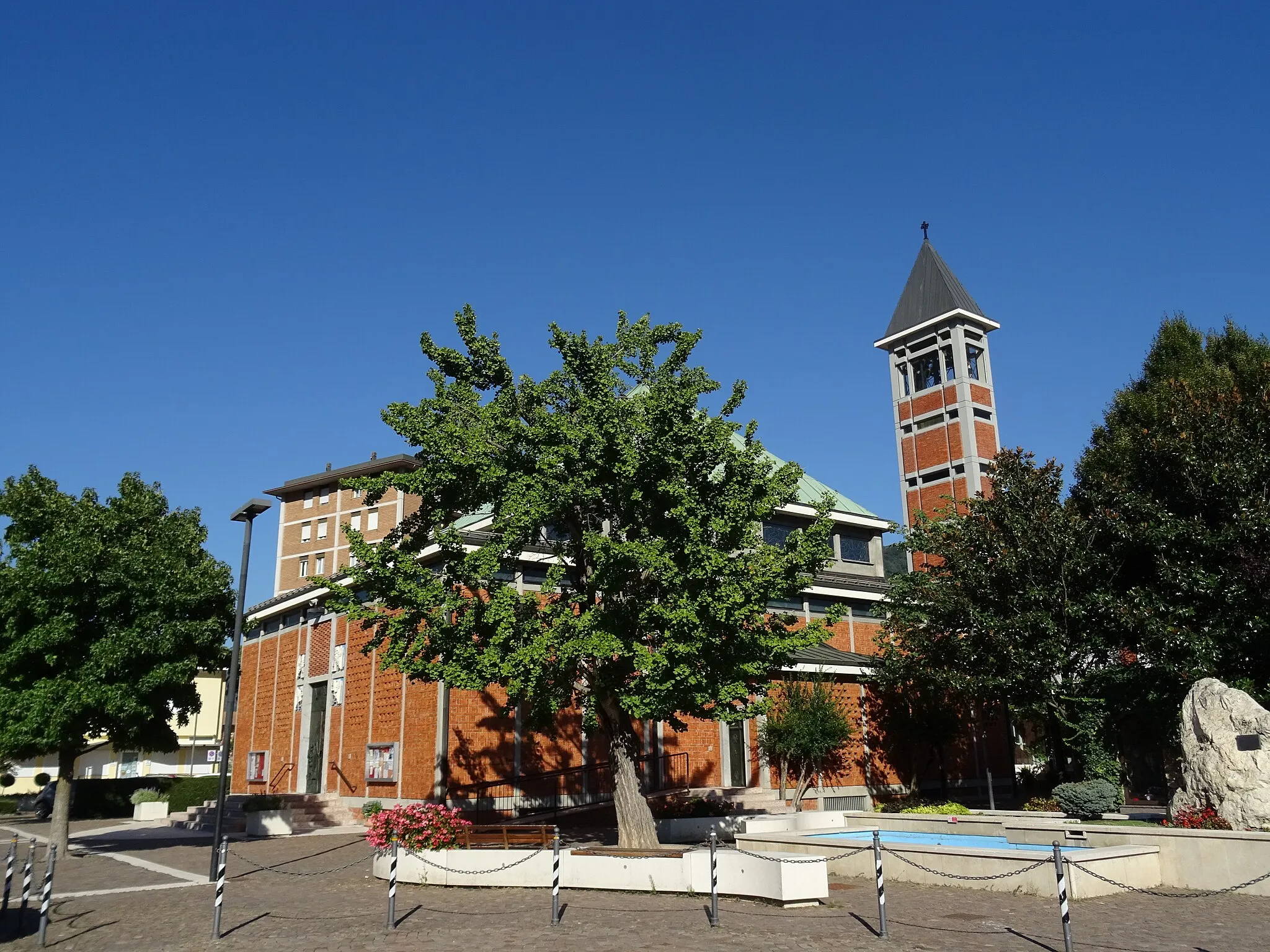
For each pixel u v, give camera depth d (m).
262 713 38.06
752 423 17.97
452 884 16.28
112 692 21.31
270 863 20.45
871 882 16.30
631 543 15.66
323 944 11.64
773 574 16.88
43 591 21.56
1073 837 17.36
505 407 18.06
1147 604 22.53
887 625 28.61
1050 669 23.81
